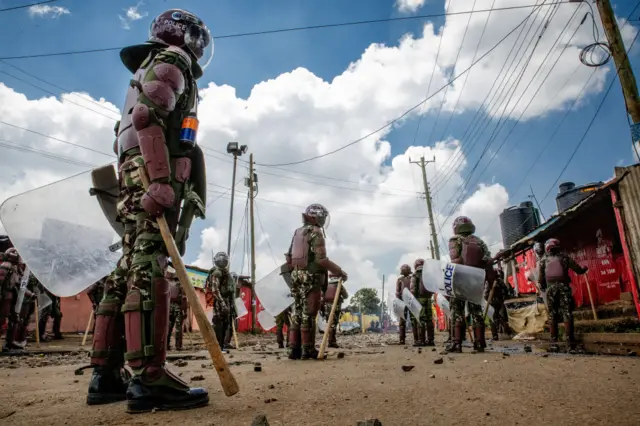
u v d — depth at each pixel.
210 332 1.94
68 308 16.73
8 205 2.26
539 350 6.60
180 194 2.38
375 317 58.84
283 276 7.07
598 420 1.69
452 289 5.93
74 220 2.46
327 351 7.52
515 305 12.09
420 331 9.64
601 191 8.45
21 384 3.42
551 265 6.62
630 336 6.55
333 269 5.71
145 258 2.18
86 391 2.95
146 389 2.06
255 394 2.52
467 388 2.58
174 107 2.35
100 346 2.38
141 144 2.16
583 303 12.12
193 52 2.65
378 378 3.21
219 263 9.94
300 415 1.92
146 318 2.12
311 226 5.93
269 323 7.78
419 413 1.91
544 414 1.82
